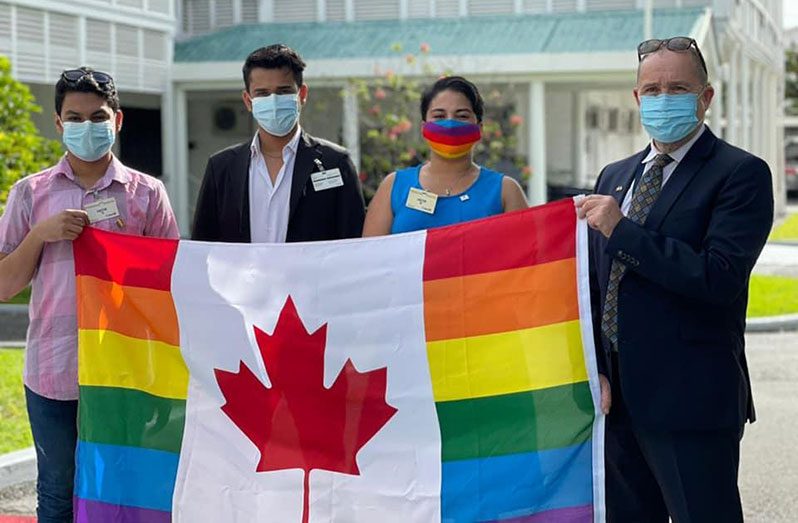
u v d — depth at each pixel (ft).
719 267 12.11
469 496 13.92
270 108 15.87
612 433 13.85
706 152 12.82
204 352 14.79
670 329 12.73
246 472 14.55
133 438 14.88
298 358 14.55
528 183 60.08
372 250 14.47
